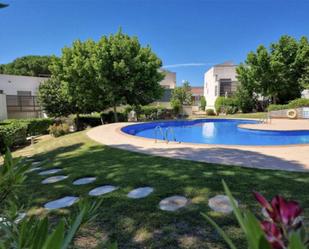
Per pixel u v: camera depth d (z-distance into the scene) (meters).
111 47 18.88
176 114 26.16
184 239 2.60
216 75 29.27
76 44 19.80
